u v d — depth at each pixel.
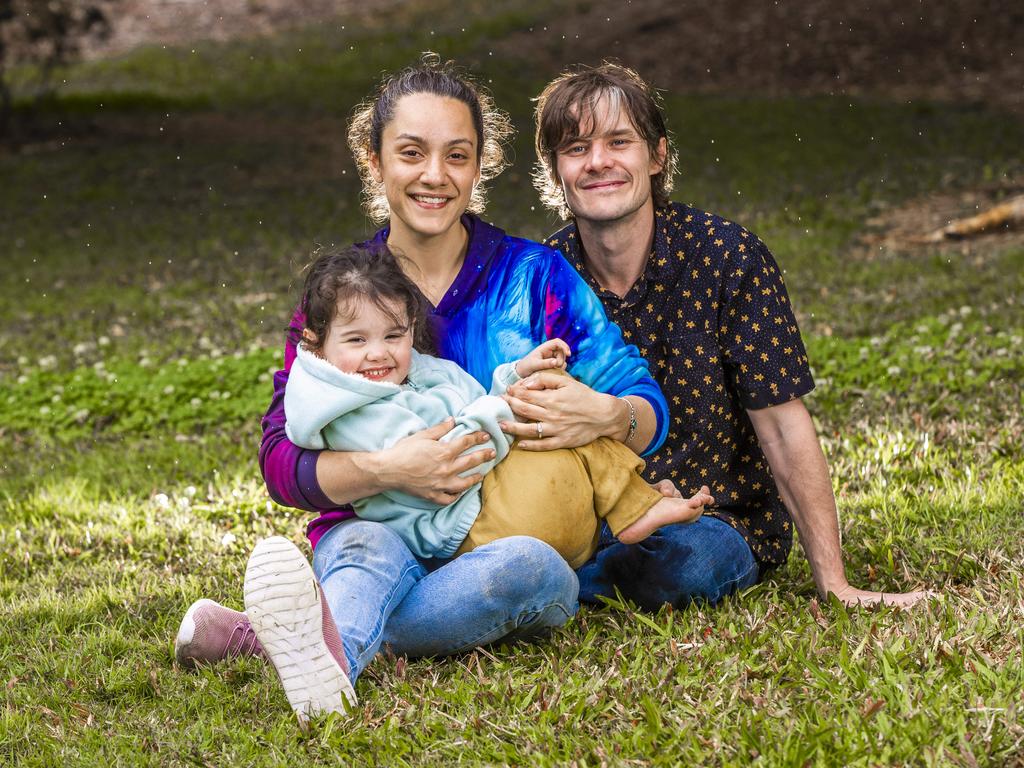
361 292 3.29
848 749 2.72
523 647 3.51
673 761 2.78
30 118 21.38
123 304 11.18
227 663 3.54
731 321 3.77
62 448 6.86
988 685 2.99
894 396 6.30
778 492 3.99
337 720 3.06
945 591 3.65
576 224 3.90
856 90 20.25
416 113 3.44
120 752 3.07
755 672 3.15
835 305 8.95
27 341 9.84
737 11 24.73
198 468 6.14
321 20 28.20
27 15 21.56
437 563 3.52
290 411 3.33
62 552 4.94
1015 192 12.95
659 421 3.58
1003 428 5.50
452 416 3.39
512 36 25.14
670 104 19.95
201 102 22.72
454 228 3.61
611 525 3.46
